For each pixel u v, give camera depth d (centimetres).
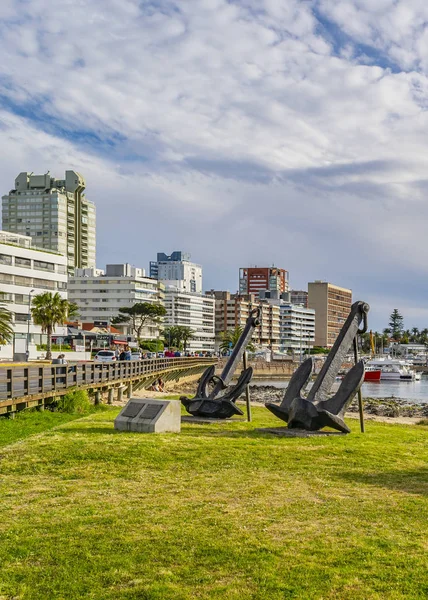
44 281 10606
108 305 17912
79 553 865
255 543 898
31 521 1000
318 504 1099
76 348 10081
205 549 877
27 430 2139
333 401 1997
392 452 1611
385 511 1057
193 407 2370
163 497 1141
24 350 8494
